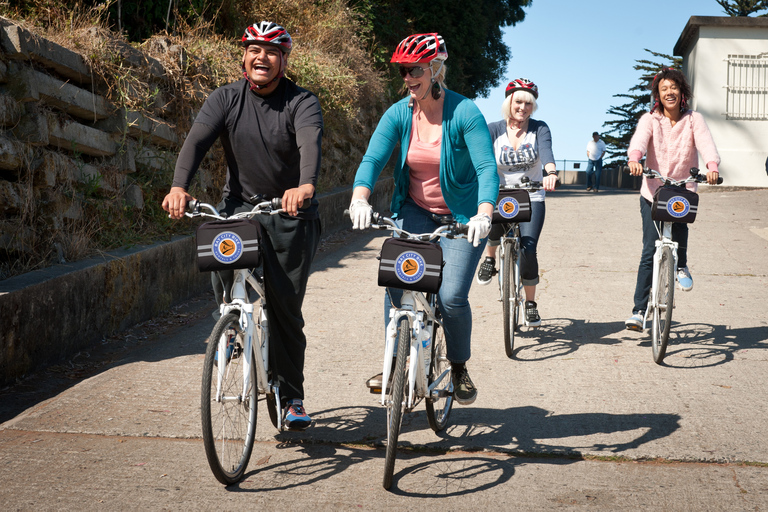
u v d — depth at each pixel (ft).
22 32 16.06
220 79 25.07
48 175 16.87
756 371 15.07
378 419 12.67
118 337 17.71
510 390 14.19
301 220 11.07
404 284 10.02
